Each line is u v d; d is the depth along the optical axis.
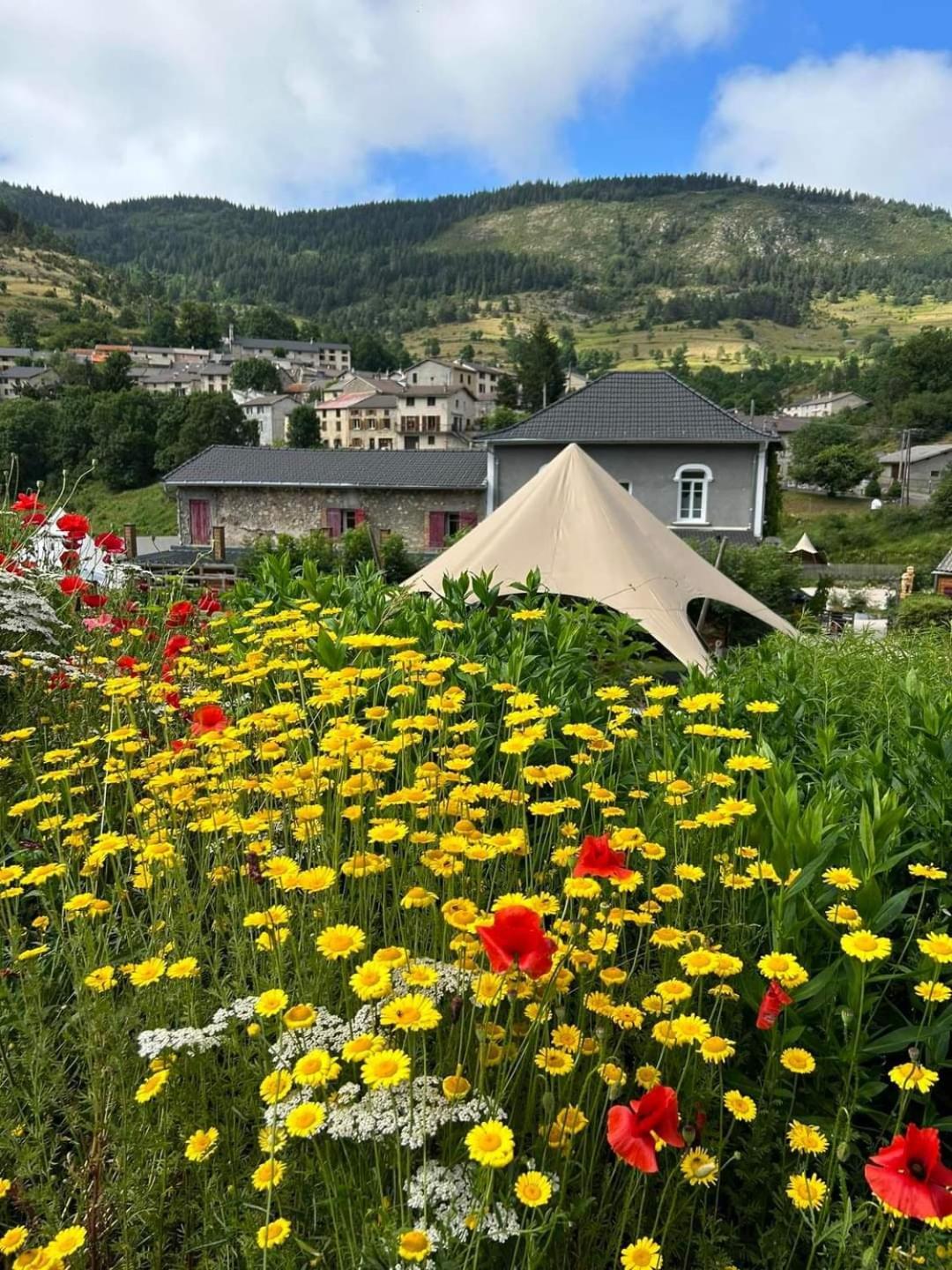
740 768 1.92
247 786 1.91
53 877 1.72
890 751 2.50
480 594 4.18
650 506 20.44
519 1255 1.07
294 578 4.52
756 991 1.45
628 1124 0.95
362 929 1.49
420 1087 1.11
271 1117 1.01
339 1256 0.98
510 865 1.73
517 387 82.81
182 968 1.26
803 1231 1.19
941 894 1.76
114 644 3.14
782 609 12.83
